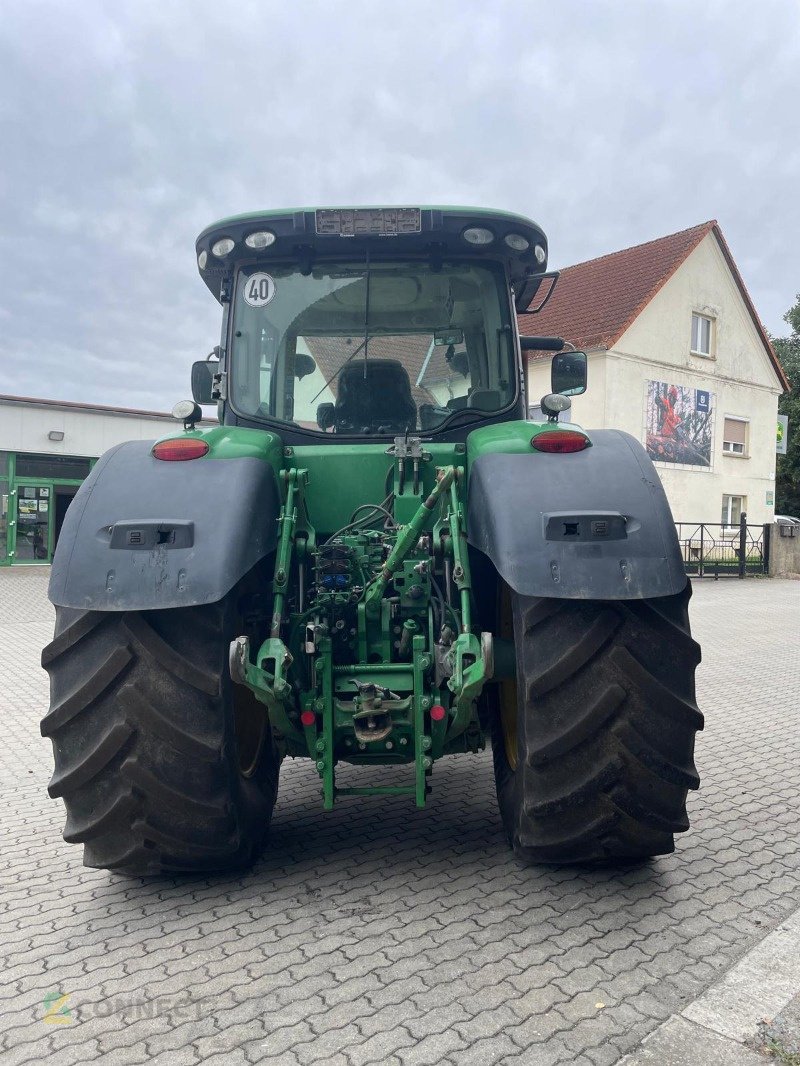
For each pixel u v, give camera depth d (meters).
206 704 2.74
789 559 20.38
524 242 3.74
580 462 2.99
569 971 2.46
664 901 2.95
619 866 3.26
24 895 3.12
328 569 3.10
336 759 3.05
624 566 2.67
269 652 2.78
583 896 2.98
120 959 2.58
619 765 2.71
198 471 2.98
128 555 2.71
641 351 22.91
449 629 3.05
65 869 3.40
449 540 3.20
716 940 2.66
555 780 2.77
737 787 4.43
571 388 4.55
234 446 3.15
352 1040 2.14
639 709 2.71
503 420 3.77
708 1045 2.11
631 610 2.73
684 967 2.49
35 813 4.19
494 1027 2.18
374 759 3.06
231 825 2.86
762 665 8.58
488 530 2.86
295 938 2.68
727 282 25.11
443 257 3.80
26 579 19.06
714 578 19.55
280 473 3.34
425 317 3.79
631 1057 2.06
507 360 3.81
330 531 3.47
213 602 2.65
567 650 2.71
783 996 2.33
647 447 23.20
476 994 2.34
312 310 3.79
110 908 2.96
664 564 2.70
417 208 3.61
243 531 2.82
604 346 21.97
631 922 2.78
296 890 3.05
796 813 3.99
